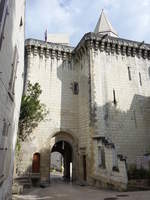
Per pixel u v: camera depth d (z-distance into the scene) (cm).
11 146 1052
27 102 1731
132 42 2209
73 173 1934
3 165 762
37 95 1853
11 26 719
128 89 2034
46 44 2211
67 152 2552
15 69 944
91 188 1518
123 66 2105
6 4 550
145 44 2269
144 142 1892
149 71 2208
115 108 1900
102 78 1959
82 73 2152
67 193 1312
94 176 1617
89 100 1870
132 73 2120
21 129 1761
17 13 884
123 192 1206
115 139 1792
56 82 2155
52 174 3259
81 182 1767
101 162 1578
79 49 2194
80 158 1906
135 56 2212
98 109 1817
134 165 1686
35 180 1742
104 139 1595
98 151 1617
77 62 2314
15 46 891
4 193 850
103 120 1800
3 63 614
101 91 1903
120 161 1345
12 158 1162
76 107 2145
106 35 2039
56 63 2230
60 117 2042
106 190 1387
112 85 1980
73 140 2038
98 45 2070
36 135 1894
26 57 2173
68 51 2289
